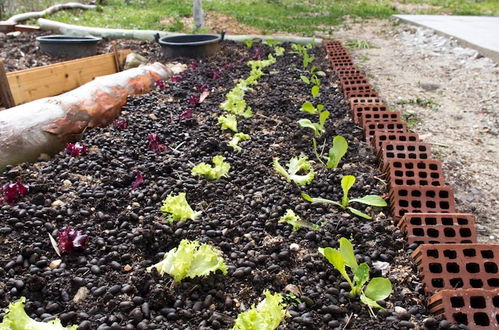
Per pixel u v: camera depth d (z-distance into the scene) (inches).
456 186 125.6
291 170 110.7
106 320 67.7
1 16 363.6
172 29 321.4
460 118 175.9
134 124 135.9
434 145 150.6
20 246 81.4
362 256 83.7
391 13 476.1
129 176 104.1
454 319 67.8
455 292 69.3
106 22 343.0
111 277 76.2
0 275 74.7
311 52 259.1
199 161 116.2
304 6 508.4
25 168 108.1
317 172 114.4
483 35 295.6
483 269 76.6
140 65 197.8
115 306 70.2
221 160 108.9
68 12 385.1
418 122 171.2
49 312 69.5
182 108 151.7
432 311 72.0
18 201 93.4
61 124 123.9
